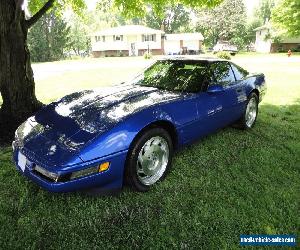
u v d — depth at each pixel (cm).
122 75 1543
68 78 1405
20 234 255
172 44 5616
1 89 498
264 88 570
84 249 240
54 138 286
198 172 363
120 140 281
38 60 5128
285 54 3800
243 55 3794
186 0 795
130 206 294
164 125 342
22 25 494
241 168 375
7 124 491
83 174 263
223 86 432
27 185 327
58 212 284
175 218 277
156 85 422
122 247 243
